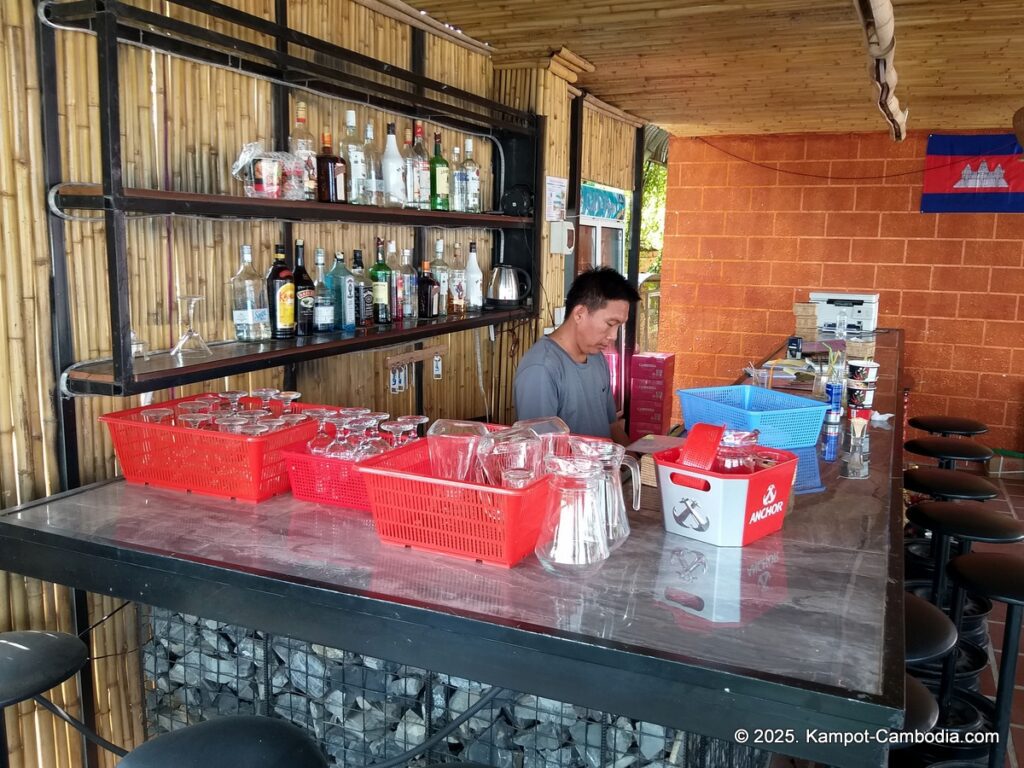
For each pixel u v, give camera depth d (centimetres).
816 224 691
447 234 402
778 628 150
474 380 447
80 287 230
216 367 230
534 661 150
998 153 638
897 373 436
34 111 215
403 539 189
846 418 326
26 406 221
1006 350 655
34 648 185
